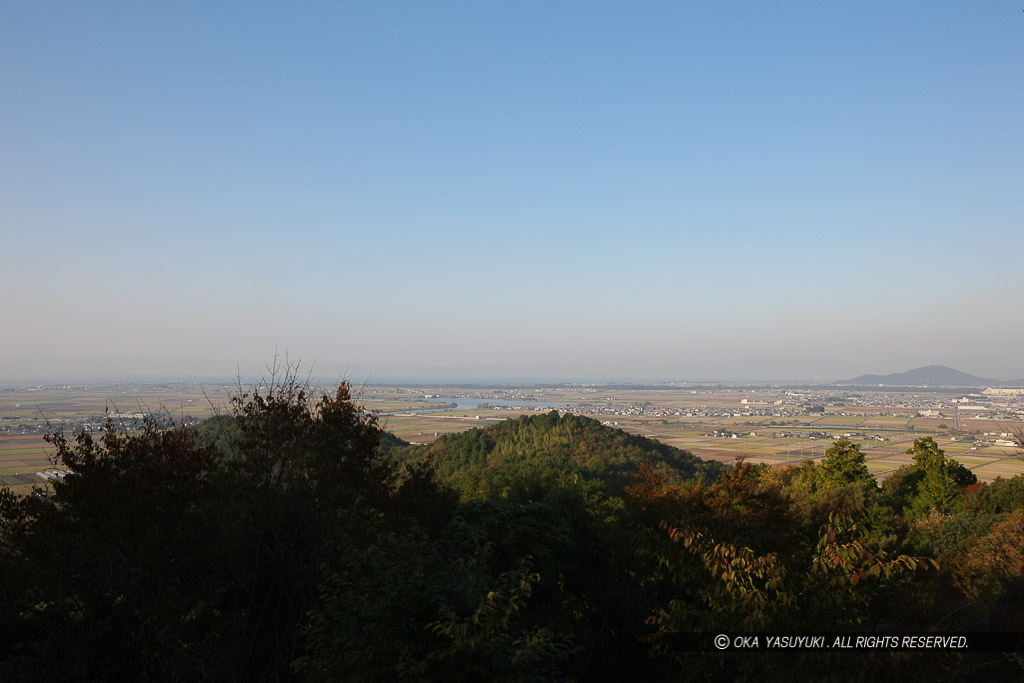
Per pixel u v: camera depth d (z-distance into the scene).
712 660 11.11
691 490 22.08
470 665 7.95
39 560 10.35
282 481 12.94
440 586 9.36
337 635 8.27
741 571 7.98
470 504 18.48
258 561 11.48
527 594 9.49
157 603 10.14
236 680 10.26
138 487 10.48
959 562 20.41
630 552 19.05
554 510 19.52
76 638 10.41
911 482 55.59
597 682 16.94
